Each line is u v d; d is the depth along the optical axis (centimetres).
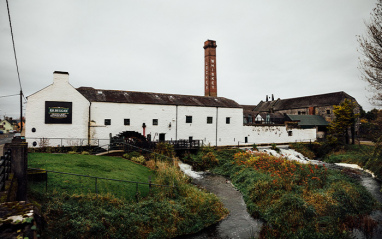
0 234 260
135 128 2398
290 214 968
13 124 7456
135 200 966
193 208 1018
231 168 1884
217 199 1169
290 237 818
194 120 2781
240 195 1330
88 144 1983
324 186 1318
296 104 5331
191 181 1558
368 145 3238
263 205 1116
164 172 1294
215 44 4825
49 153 1439
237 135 3111
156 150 1947
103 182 1030
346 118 3219
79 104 2094
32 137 1884
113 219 769
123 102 2336
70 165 1170
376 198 1320
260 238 857
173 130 2633
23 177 658
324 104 4616
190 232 885
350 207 1093
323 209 1033
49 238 595
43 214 645
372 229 926
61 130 2012
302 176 1405
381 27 1313
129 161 1627
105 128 2233
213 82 4803
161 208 923
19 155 653
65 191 848
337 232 853
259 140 3316
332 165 2452
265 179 1356
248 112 4716
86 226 684
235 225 966
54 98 1988
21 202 358
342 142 3241
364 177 1858
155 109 2523
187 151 2306
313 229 868
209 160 2077
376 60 1362
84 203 799
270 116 4644
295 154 2886
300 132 3703
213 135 2920
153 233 800
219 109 2969
